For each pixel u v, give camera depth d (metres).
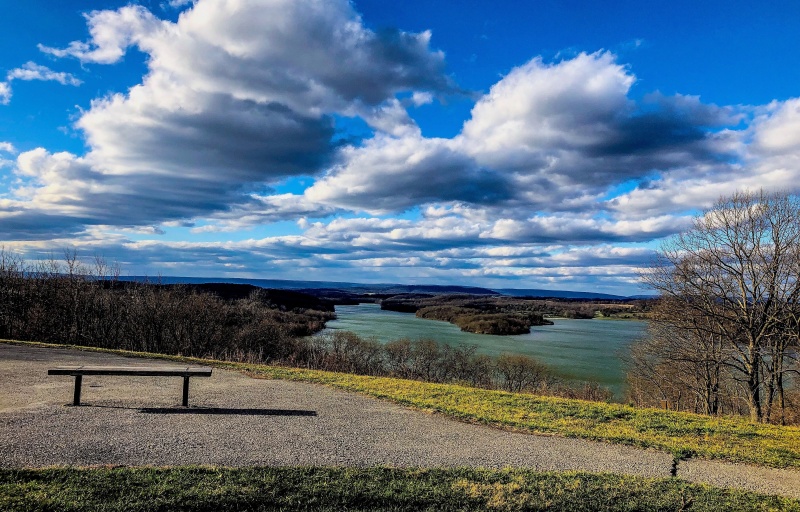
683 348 19.42
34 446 6.50
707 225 17.89
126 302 33.78
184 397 9.31
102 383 11.16
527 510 5.70
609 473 7.00
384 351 39.78
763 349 16.84
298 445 7.34
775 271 16.08
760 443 9.20
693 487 6.62
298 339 41.75
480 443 8.16
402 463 6.86
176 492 5.33
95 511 4.86
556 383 30.58
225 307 40.31
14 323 31.50
